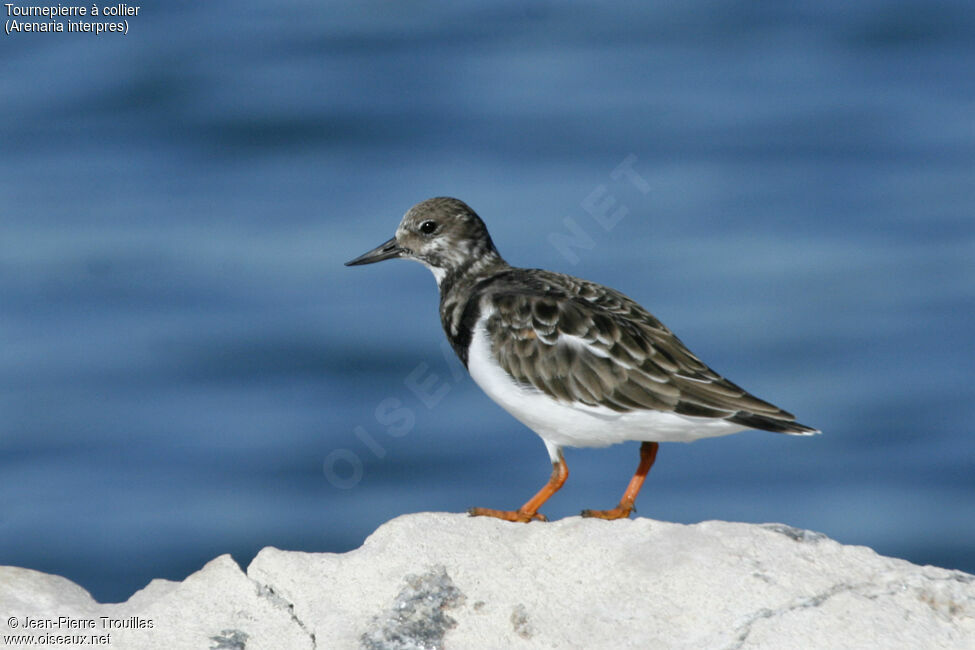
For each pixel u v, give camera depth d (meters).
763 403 12.84
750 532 11.85
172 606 11.28
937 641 10.48
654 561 11.40
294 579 11.50
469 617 10.95
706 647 10.42
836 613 10.73
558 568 11.45
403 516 12.30
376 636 10.78
